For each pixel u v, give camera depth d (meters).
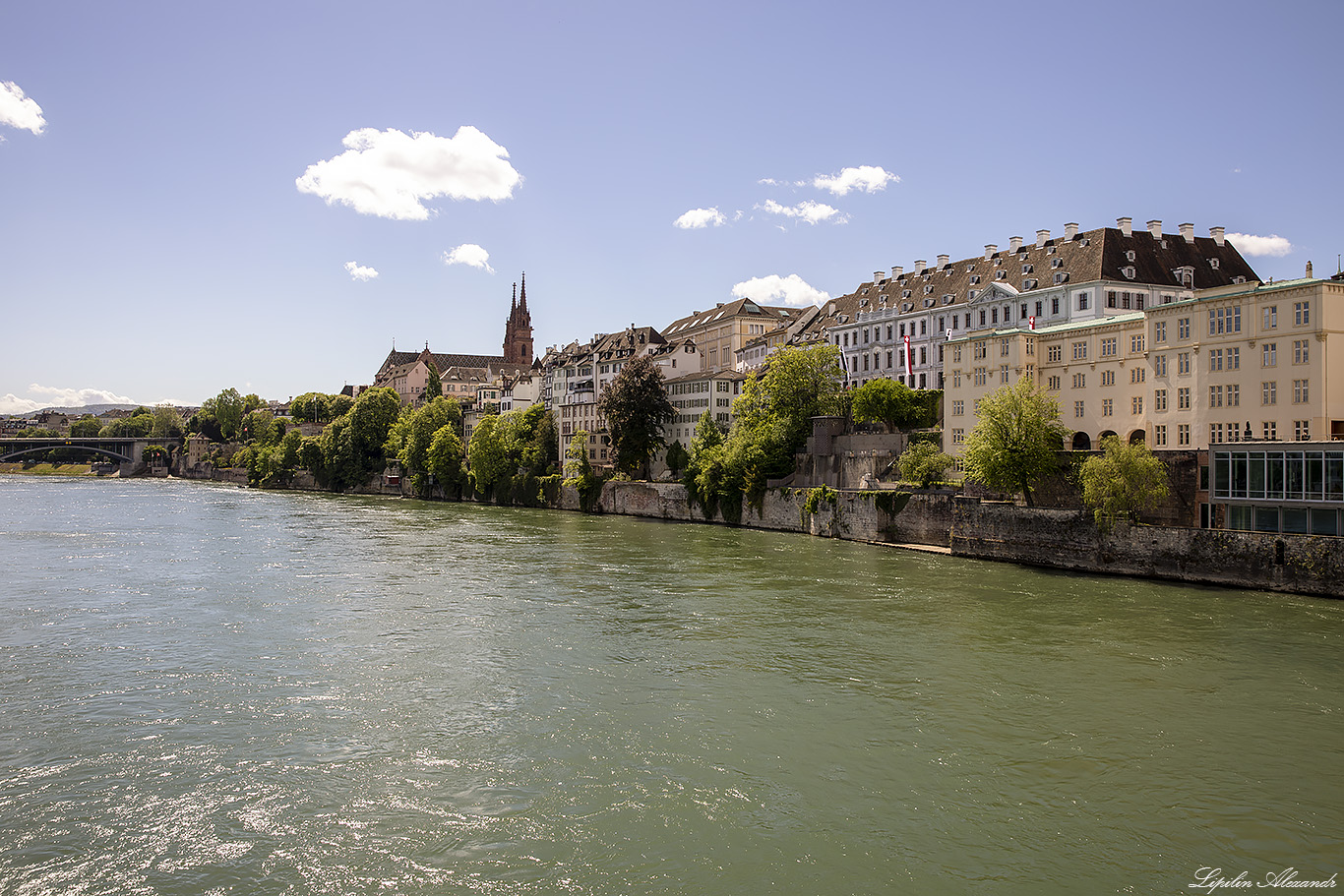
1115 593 55.09
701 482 108.94
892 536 82.50
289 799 26.16
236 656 41.03
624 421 126.06
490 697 35.12
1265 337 62.06
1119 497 61.06
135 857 22.95
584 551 78.69
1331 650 41.25
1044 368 82.50
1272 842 23.83
